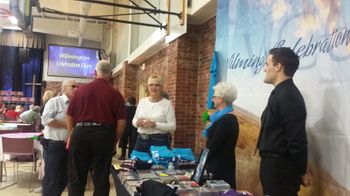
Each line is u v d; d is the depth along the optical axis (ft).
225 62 12.14
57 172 11.67
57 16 43.16
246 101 10.54
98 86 9.22
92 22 46.16
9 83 48.47
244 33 10.82
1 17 21.47
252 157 10.21
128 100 21.71
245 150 10.59
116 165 8.69
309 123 7.59
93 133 8.93
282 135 6.20
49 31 44.01
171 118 10.64
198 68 17.83
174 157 8.73
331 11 7.06
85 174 9.21
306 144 6.02
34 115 22.26
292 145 5.94
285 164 6.15
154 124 10.20
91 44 50.93
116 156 23.63
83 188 9.16
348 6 6.56
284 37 8.73
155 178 7.34
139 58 28.99
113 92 9.31
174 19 17.61
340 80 6.73
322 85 7.26
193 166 8.45
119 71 39.60
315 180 7.34
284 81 6.45
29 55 47.70
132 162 8.28
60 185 11.74
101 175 9.12
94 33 46.55
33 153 15.24
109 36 45.91
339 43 6.78
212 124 7.85
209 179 7.04
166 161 8.64
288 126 6.00
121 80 39.09
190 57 17.76
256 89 10.05
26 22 18.65
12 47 48.39
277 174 6.18
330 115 6.97
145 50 24.73
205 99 16.67
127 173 7.85
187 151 9.25
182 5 16.31
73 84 11.69
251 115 10.26
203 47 17.29
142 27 28.89
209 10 15.19
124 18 37.70
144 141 10.31
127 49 35.22
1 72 48.24
